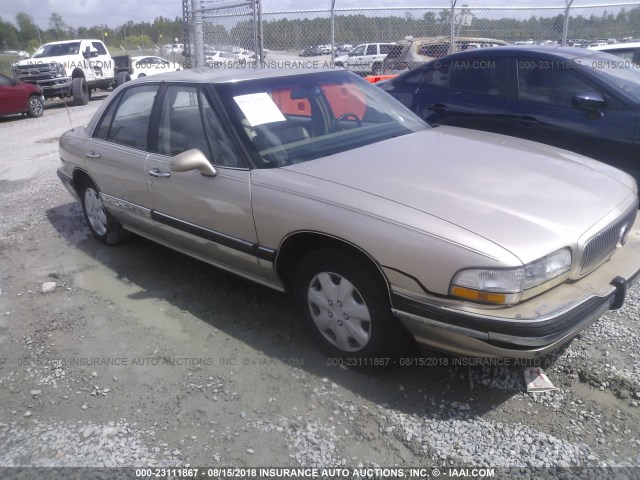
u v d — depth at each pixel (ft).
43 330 12.82
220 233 12.17
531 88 18.74
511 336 8.46
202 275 15.26
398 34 39.06
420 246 8.93
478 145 12.52
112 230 17.08
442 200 9.63
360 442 9.09
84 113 55.62
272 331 12.34
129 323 12.94
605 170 11.63
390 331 9.88
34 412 10.08
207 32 40.45
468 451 8.82
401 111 14.70
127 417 9.85
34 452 9.12
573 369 10.58
